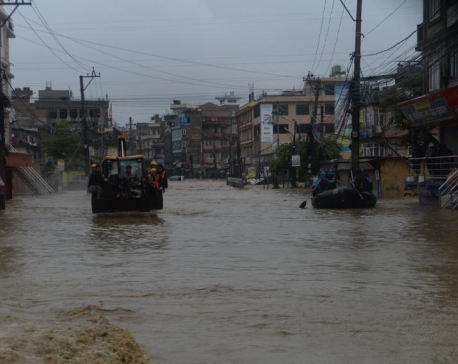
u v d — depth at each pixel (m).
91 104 98.06
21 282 9.16
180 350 5.55
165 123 142.50
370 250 12.56
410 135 37.53
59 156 73.25
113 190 23.58
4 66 48.00
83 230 17.34
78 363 4.61
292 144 60.00
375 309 7.22
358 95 29.64
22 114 86.50
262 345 5.71
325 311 7.12
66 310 7.05
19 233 16.59
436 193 26.08
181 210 25.75
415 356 5.37
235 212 24.55
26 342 4.98
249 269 10.24
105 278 9.48
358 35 29.59
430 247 12.96
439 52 25.94
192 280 9.24
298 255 11.90
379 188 35.47
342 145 56.84
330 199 26.12
